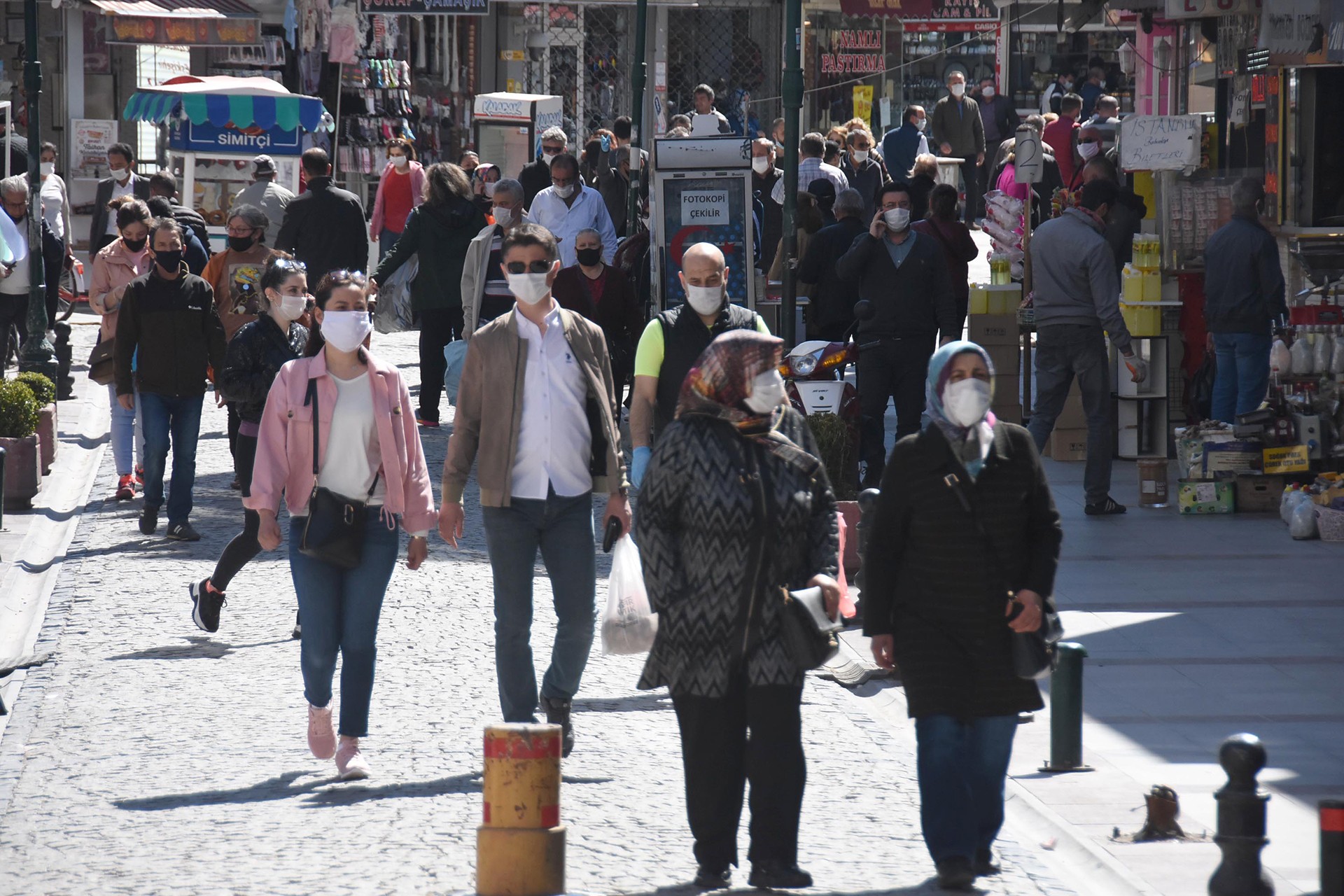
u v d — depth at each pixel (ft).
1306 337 106.52
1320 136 130.00
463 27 272.10
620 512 59.00
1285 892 47.03
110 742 62.34
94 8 213.25
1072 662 58.59
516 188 117.80
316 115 199.93
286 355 78.38
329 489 57.31
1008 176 175.63
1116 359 124.06
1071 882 48.42
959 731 46.85
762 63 270.26
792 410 49.01
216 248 198.39
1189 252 123.75
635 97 165.17
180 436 96.94
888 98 283.59
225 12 219.41
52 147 203.00
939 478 46.60
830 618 46.62
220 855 50.01
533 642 75.51
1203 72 150.71
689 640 46.60
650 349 64.08
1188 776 58.29
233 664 72.59
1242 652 74.79
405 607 81.76
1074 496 110.93
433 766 58.90
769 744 46.70
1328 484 101.04
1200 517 104.99
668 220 122.83
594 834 51.80
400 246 129.29
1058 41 286.05
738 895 46.52
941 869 46.62
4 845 51.60
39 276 131.95
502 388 57.77
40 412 115.65
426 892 46.52
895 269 99.30
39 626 79.87
